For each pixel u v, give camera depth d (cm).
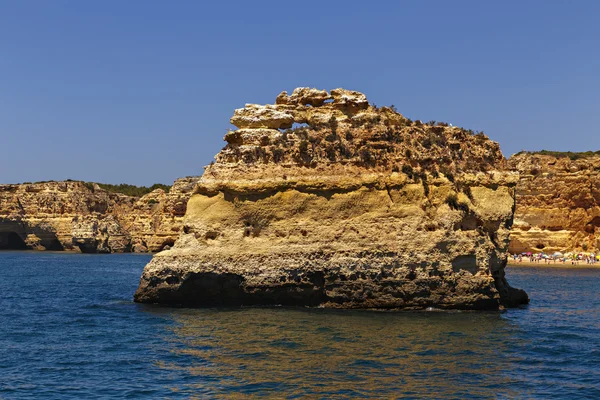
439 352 2836
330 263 3828
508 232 4059
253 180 3984
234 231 3981
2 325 3650
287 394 2262
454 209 3847
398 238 3806
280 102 4531
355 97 4422
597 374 2583
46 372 2605
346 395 2253
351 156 3988
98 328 3488
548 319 3791
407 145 4019
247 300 3916
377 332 3173
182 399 2236
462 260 3831
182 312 3797
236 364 2639
